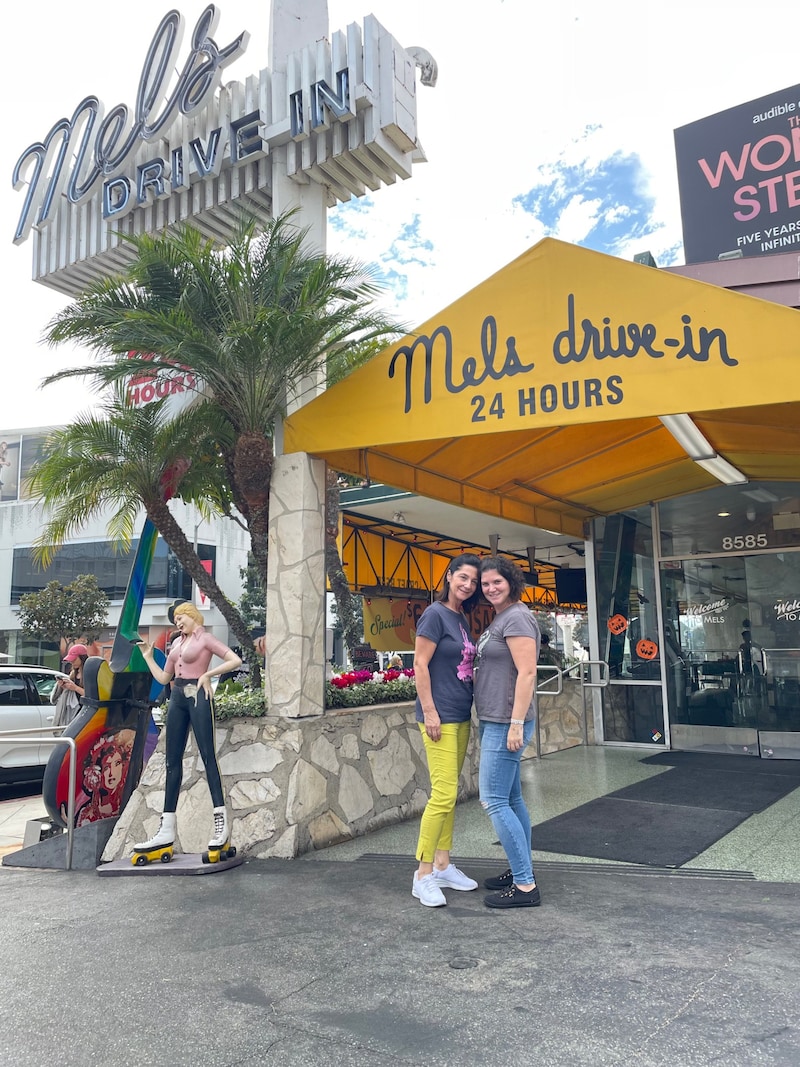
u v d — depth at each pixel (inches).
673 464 309.0
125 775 247.1
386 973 126.4
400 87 362.9
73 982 128.0
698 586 375.2
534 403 196.2
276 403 243.9
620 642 394.3
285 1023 110.5
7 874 217.5
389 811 241.4
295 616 221.3
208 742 201.5
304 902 166.9
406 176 379.6
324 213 378.6
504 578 165.8
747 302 175.8
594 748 383.6
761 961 124.9
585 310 192.9
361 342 250.2
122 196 413.4
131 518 342.3
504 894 158.9
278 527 230.4
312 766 215.0
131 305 252.4
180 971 131.1
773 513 359.6
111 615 1250.0
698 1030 103.0
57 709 345.4
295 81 366.6
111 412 292.7
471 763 283.7
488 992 117.4
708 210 460.1
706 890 165.5
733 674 363.3
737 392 174.2
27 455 1473.9
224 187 390.0
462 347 207.8
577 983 119.1
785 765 325.1
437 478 291.7
